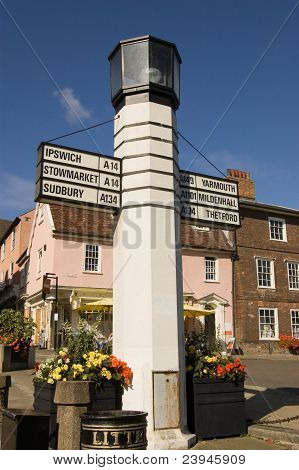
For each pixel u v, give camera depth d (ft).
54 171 19.90
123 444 14.46
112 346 22.50
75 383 17.39
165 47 23.32
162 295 20.65
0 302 124.36
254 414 25.89
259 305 83.05
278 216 90.07
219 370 21.75
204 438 20.80
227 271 81.92
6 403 21.99
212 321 79.41
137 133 22.20
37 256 82.64
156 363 19.81
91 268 74.43
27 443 15.29
